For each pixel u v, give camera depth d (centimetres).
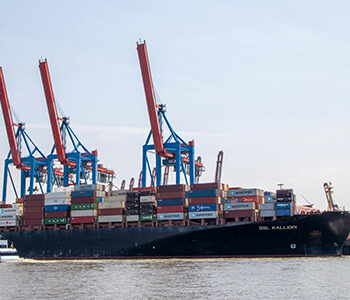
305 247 7169
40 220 8944
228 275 5378
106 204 8456
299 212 8225
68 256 8594
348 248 9106
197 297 4147
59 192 8850
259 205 7694
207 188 7744
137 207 8194
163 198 8006
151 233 7969
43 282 5275
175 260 7425
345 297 4044
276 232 7231
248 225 7356
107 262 7556
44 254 8812
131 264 6975
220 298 4088
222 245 7500
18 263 7981
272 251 7275
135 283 5012
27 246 8988
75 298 4234
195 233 7650
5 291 4691
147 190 8188
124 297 4234
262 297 4094
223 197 7912
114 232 8262
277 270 5700
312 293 4238
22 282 5316
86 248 8469
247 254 7375
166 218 7931
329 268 5831
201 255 7625
